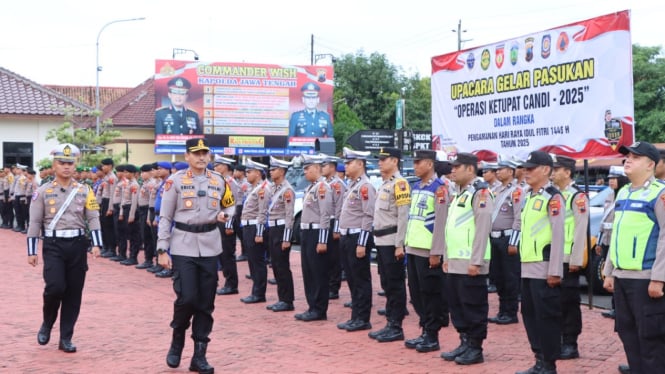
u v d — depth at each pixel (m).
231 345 8.45
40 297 11.64
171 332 9.12
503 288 9.70
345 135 36.19
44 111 28.91
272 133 30.62
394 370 7.23
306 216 9.98
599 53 9.83
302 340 8.68
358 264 9.16
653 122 35.81
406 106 41.72
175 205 7.25
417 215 7.99
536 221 6.81
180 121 29.50
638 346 5.95
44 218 8.10
